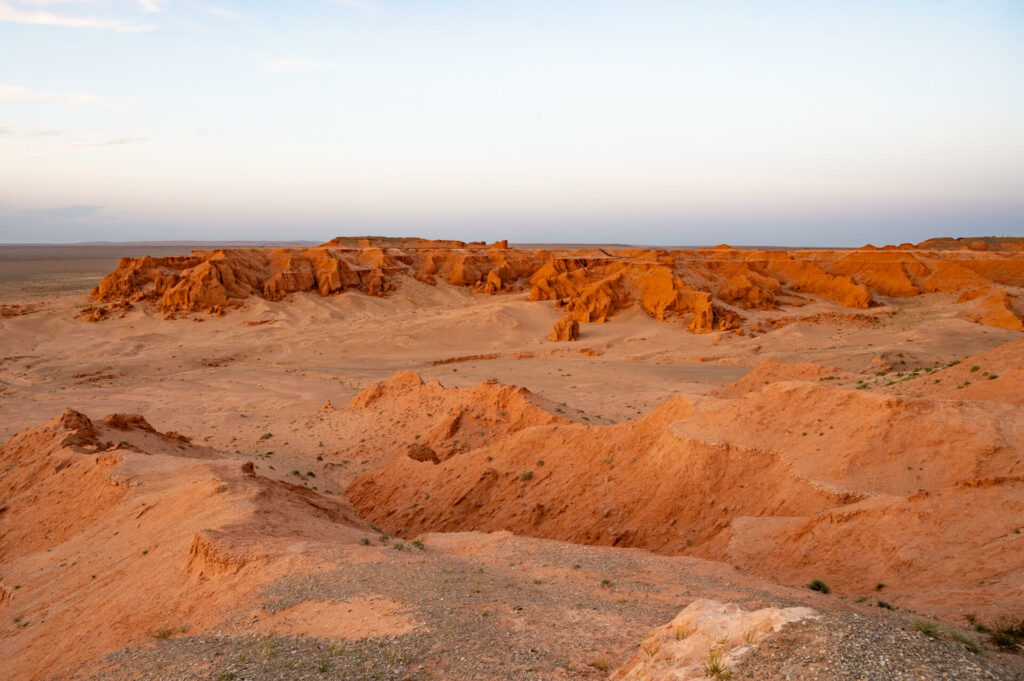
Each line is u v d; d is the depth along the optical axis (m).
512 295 163.38
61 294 170.88
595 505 31.27
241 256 148.00
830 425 27.42
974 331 97.12
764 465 27.39
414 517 37.12
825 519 21.00
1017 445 22.75
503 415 45.91
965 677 7.77
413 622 13.63
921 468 23.48
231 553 18.28
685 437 29.95
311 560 17.77
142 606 17.89
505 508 34.75
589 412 61.44
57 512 32.09
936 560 17.52
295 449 52.84
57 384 85.69
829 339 106.56
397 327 122.38
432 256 179.88
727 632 9.54
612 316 130.00
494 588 15.91
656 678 9.09
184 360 101.19
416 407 55.59
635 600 15.12
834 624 8.95
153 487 30.78
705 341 110.62
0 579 25.33
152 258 148.38
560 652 12.13
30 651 18.47
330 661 12.03
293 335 118.69
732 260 167.25
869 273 152.62
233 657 12.74
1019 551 16.59
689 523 27.44
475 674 11.29
